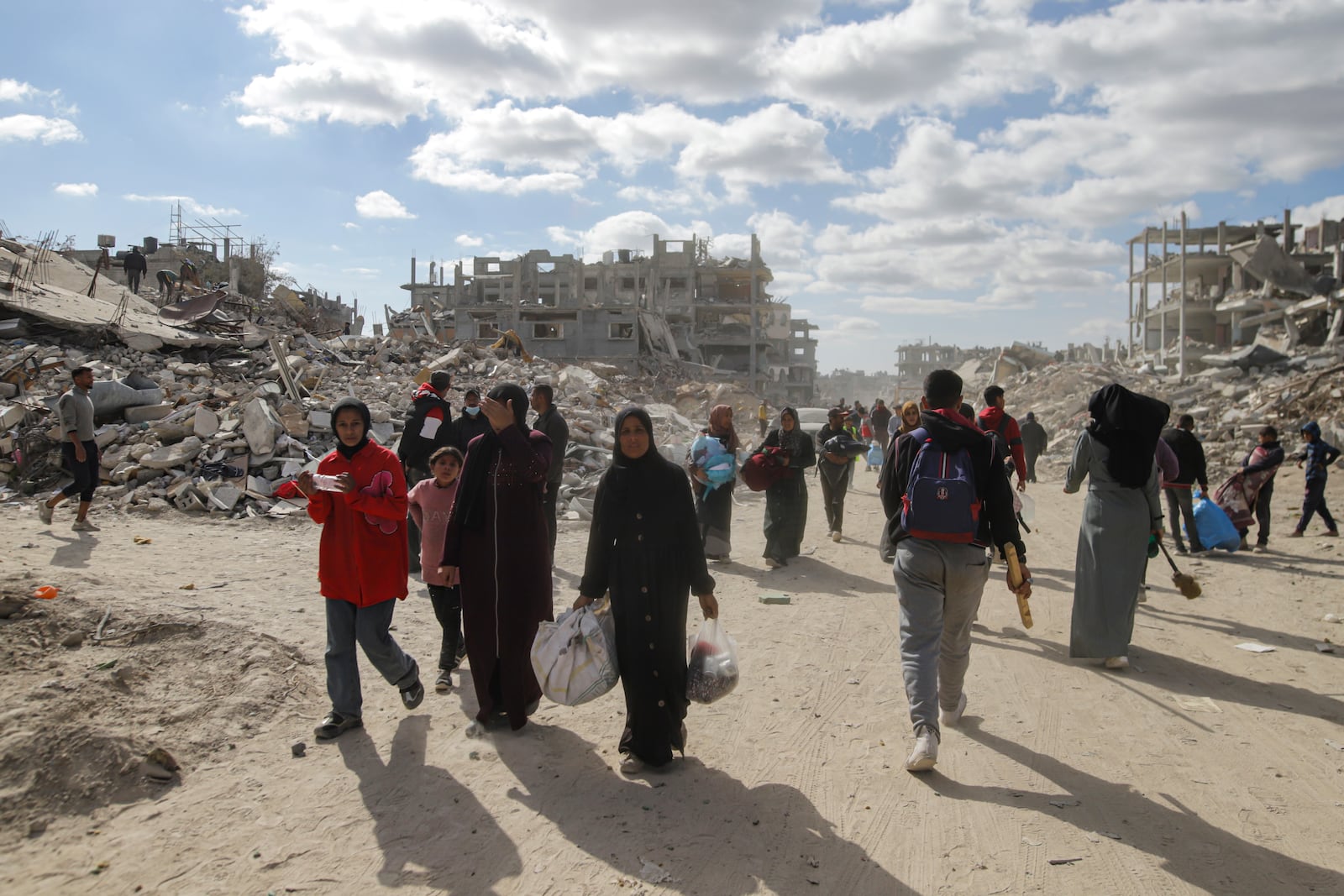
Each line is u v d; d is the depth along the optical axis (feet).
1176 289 205.26
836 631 22.99
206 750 14.37
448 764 14.30
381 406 55.16
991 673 19.47
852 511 48.91
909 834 12.26
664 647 14.02
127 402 43.50
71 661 16.35
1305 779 13.99
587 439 53.83
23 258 69.31
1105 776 14.15
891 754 15.06
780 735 15.90
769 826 12.44
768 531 31.68
